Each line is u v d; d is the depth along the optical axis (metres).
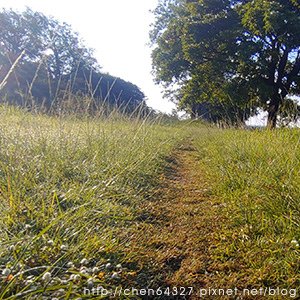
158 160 4.26
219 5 13.30
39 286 1.12
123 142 3.76
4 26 28.67
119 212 2.12
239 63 12.41
